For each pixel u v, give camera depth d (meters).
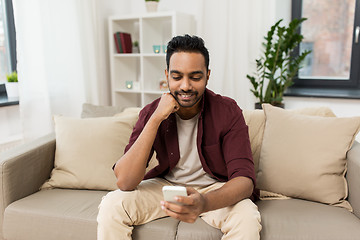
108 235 1.23
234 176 1.28
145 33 3.02
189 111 1.38
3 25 2.62
